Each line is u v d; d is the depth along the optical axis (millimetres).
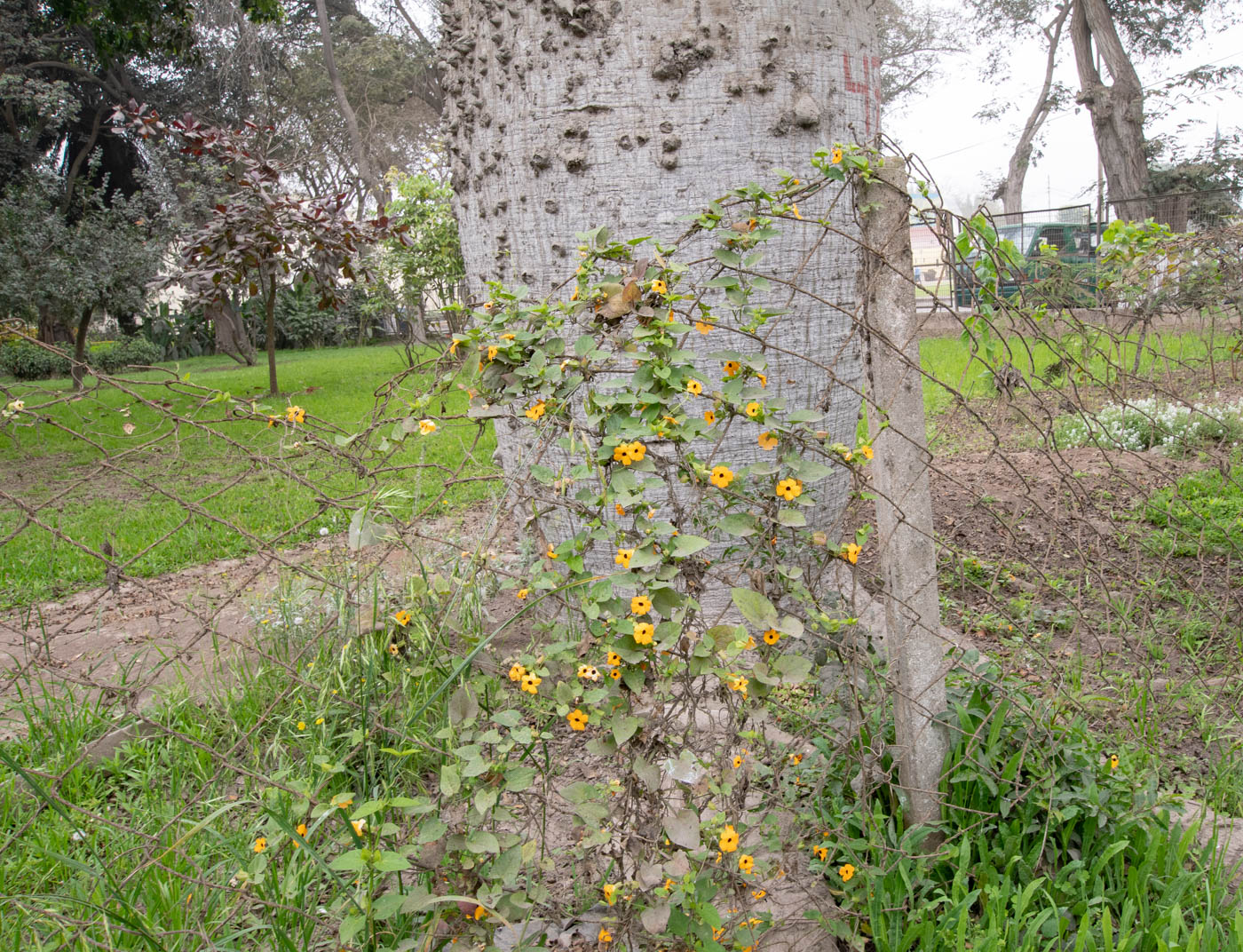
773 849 1982
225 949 1885
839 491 3783
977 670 2455
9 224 16422
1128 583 3994
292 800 2203
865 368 2363
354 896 1784
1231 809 2547
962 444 6195
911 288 2266
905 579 2305
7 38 20844
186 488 7273
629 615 1741
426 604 2146
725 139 3414
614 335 1980
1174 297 4676
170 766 2783
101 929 1968
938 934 1976
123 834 2418
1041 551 4500
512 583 2016
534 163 3564
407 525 2068
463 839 1640
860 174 2227
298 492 6812
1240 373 6762
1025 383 2635
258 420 2084
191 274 11133
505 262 3854
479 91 3779
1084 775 2225
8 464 9016
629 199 3477
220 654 3787
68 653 4062
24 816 2545
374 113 32656
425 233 12469
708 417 1979
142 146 23750
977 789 2289
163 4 16016
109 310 17688
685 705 1879
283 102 31766
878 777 2217
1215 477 5191
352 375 17375
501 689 1920
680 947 1771
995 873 2133
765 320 2113
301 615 3508
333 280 11547
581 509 1845
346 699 2438
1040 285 3904
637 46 3357
